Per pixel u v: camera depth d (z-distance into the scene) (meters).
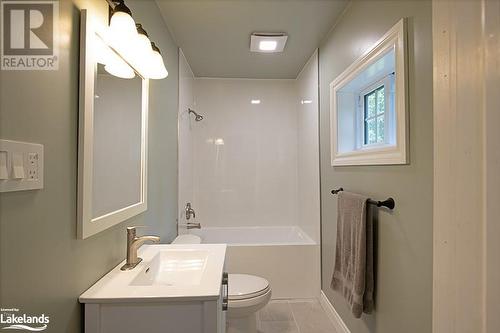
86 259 0.95
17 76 0.66
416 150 1.14
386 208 1.37
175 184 2.37
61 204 0.81
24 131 0.67
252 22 2.04
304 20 2.03
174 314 0.90
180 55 2.50
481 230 0.61
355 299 1.48
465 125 0.66
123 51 1.18
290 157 3.44
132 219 1.40
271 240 3.36
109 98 1.11
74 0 0.89
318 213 2.55
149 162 1.65
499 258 0.57
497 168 0.57
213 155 3.38
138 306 0.90
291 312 2.35
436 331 0.78
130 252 1.19
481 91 0.61
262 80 3.44
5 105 0.62
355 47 1.73
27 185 0.67
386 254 1.37
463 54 0.67
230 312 1.71
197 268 1.34
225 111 3.40
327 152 2.31
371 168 1.53
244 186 3.41
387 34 1.32
